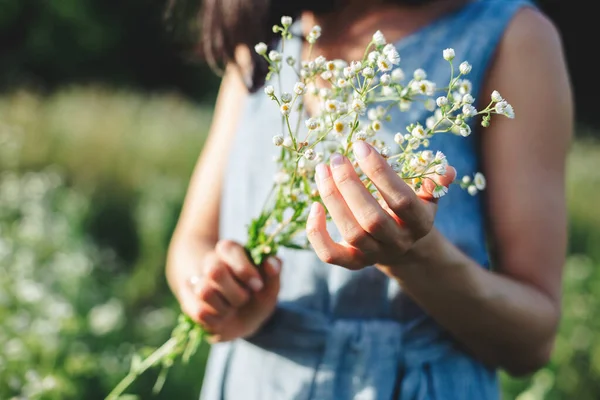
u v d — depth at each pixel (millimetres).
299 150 715
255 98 993
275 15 967
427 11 897
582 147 5777
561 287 861
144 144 4184
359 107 691
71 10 10852
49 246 2748
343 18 933
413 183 713
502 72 858
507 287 818
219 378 985
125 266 3291
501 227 862
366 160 668
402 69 881
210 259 877
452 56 707
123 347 2127
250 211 967
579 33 11211
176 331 945
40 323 1736
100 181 3703
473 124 870
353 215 692
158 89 11609
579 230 3812
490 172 870
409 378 861
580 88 11289
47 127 4188
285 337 905
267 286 873
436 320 836
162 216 3051
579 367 2318
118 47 11312
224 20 1007
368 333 875
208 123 5477
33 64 10992
